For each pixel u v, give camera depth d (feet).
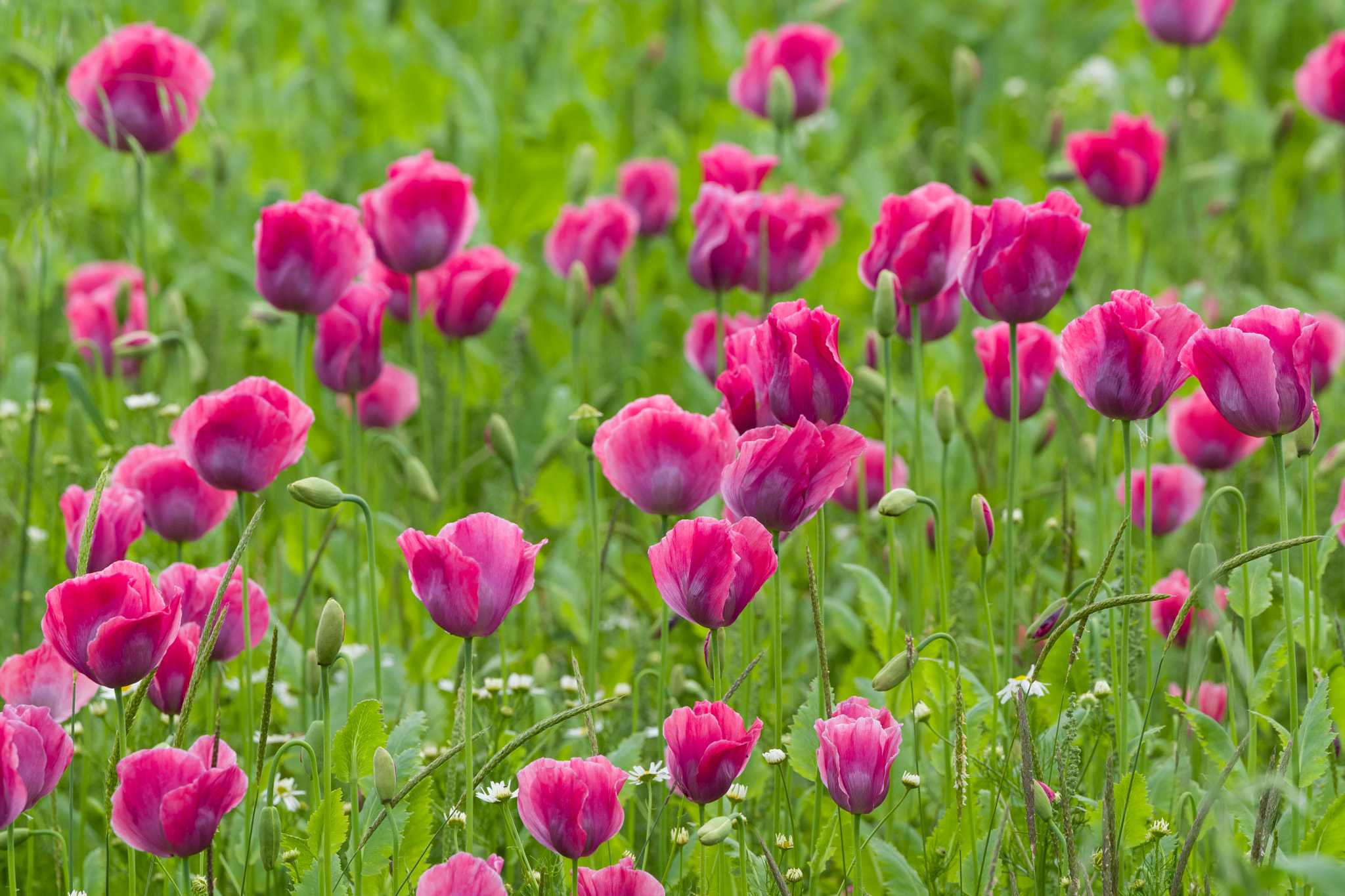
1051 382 15.53
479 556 13.44
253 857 14.10
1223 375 13.58
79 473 15.46
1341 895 12.89
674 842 13.76
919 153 27.35
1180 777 14.01
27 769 13.35
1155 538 15.39
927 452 15.56
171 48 15.57
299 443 14.02
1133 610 14.17
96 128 15.66
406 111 27.45
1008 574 14.07
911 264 14.21
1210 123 28.02
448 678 15.01
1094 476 15.30
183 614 14.02
